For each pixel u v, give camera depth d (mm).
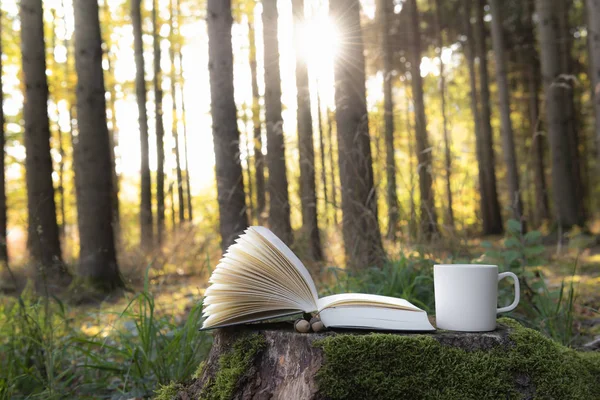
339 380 1465
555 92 10586
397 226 3523
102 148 6219
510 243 3000
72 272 6230
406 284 2850
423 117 9281
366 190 4324
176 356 2365
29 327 2688
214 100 5297
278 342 1587
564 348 1881
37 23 6828
